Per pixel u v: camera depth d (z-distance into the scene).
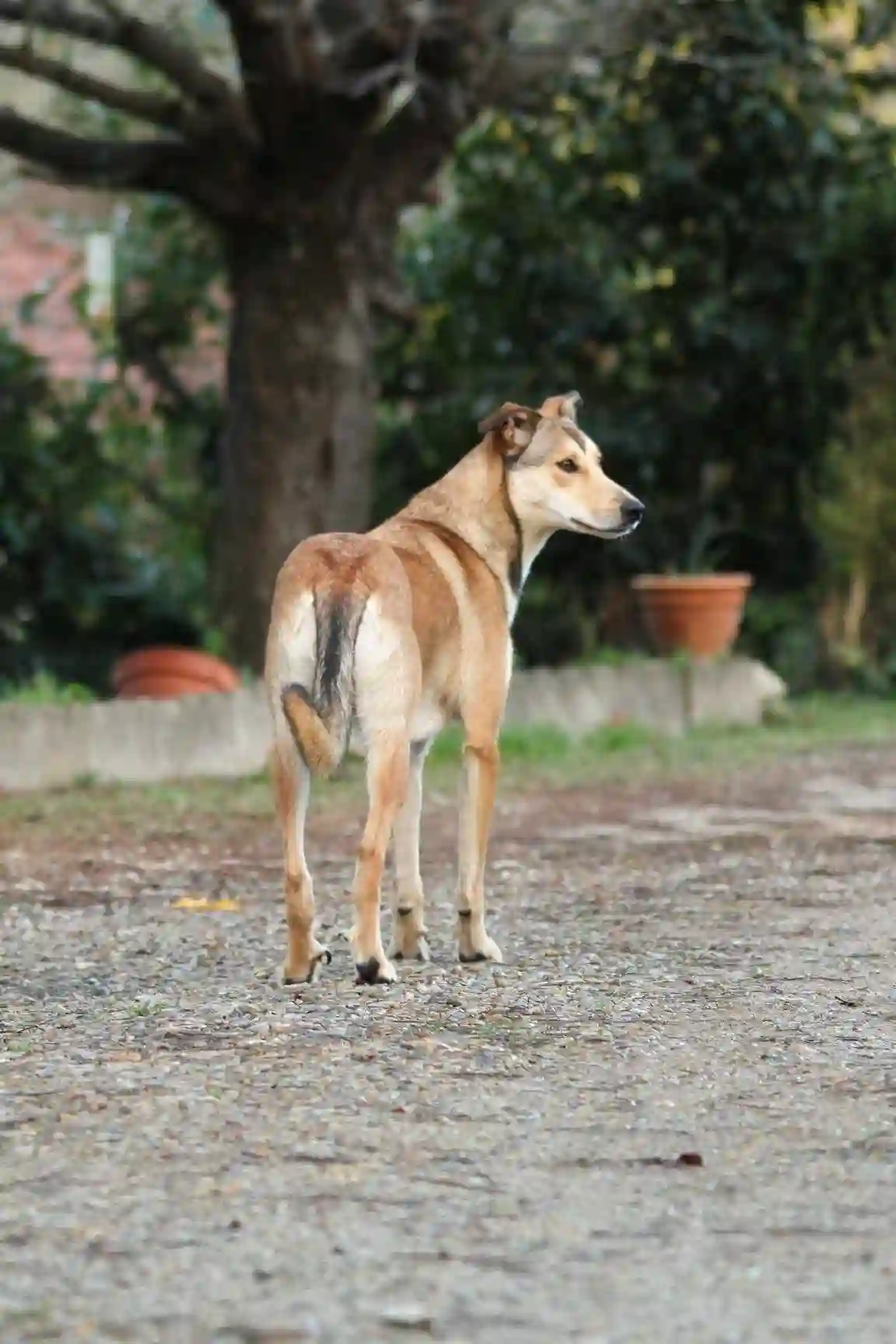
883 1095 6.82
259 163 18.59
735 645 24.12
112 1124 6.43
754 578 25.06
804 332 24.44
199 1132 6.34
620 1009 8.13
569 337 24.27
